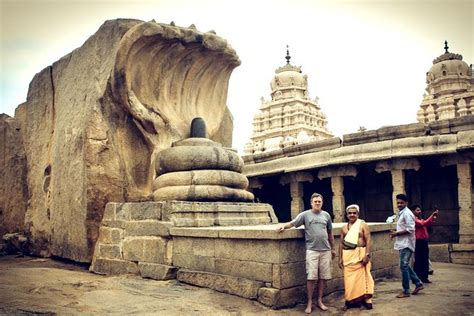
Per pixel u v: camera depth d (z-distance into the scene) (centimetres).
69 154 1045
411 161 1282
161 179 908
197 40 1009
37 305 597
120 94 941
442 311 600
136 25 928
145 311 589
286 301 620
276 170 1603
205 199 875
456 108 2688
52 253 1106
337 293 720
